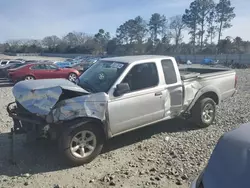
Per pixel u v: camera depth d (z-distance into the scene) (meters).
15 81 16.67
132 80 5.25
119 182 4.04
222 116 7.54
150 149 5.29
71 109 4.46
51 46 106.69
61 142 4.44
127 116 5.11
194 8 86.06
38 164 4.67
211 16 85.44
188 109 6.25
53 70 17.36
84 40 109.31
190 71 8.66
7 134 6.22
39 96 4.50
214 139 5.74
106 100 4.79
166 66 5.83
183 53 83.75
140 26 96.56
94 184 4.00
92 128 4.66
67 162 4.52
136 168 4.49
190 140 5.72
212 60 49.44
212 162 2.42
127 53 90.06
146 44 92.06
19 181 4.11
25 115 4.78
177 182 4.00
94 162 4.75
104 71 5.49
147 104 5.38
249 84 15.76
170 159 4.80
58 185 3.96
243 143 2.40
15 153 5.12
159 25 94.50
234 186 2.10
